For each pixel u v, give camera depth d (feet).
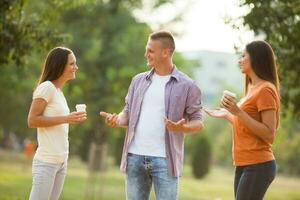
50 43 42.75
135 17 150.00
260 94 22.85
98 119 142.10
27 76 124.26
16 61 43.04
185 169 200.23
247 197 23.07
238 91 271.49
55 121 23.70
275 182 151.23
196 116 24.30
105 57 143.54
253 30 40.63
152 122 23.91
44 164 24.06
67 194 82.64
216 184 133.80
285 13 42.14
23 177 103.24
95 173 84.58
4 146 215.31
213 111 24.61
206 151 159.33
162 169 23.76
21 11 41.93
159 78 24.40
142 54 144.97
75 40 141.59
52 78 24.53
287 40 43.21
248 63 23.47
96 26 145.59
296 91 53.21
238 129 23.40
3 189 76.48
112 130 147.02
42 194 24.09
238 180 23.65
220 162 229.86
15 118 148.66
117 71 141.90
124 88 140.77
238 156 23.32
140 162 24.00
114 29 145.89
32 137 151.64
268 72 23.31
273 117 22.70
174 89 24.12
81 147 173.78
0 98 136.15
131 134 24.25
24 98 145.18
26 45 42.57
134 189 24.30
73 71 24.85
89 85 141.18
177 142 24.06
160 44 24.07
